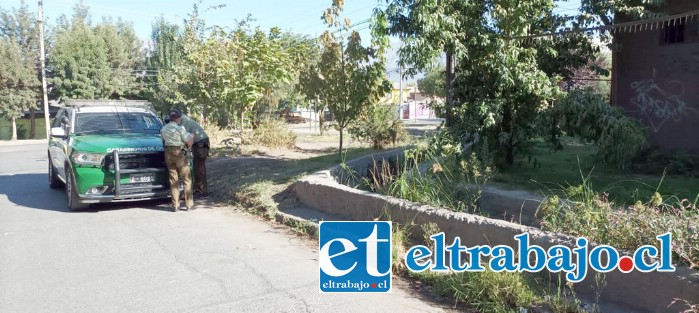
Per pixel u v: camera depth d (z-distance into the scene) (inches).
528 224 279.9
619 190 321.1
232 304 195.5
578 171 386.9
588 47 404.2
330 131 1057.5
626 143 334.6
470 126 381.1
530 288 190.7
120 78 1539.1
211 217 339.9
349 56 462.6
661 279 168.2
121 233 299.7
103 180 353.7
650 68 434.0
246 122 721.6
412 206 260.1
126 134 402.9
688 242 171.8
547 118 361.4
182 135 354.6
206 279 221.9
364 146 660.1
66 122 419.2
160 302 197.9
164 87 982.4
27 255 258.8
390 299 200.1
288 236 290.2
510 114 392.5
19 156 821.9
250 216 341.4
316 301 197.9
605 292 184.1
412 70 373.1
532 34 380.5
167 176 371.9
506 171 389.1
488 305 186.7
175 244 275.3
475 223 225.8
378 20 372.8
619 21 427.2
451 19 354.6
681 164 375.6
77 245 275.6
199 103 699.4
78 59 1446.9
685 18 384.5
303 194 341.7
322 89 481.4
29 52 1540.4
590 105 342.3
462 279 199.5
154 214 350.3
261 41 618.2
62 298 202.8
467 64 391.9
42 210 369.4
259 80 632.4
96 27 1592.0
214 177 461.4
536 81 367.2
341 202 308.8
